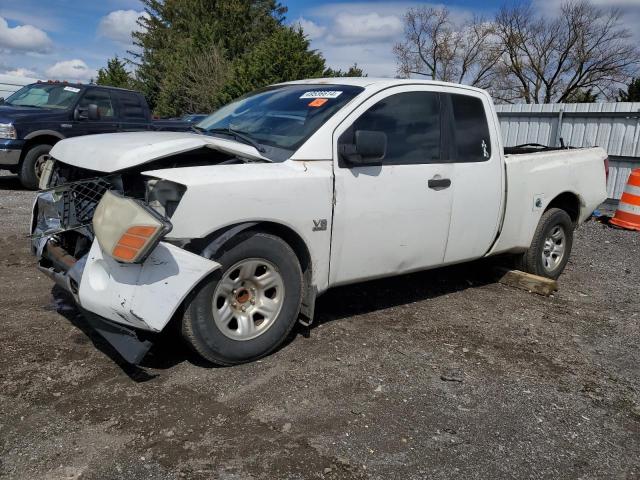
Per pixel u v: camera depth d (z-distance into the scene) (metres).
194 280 3.14
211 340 3.38
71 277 3.28
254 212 3.41
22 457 2.58
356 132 3.74
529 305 5.32
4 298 4.55
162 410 3.02
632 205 9.98
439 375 3.69
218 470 2.57
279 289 3.67
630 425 3.26
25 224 7.40
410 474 2.65
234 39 34.91
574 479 2.72
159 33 49.41
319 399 3.26
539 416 3.27
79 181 3.44
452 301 5.25
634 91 39.28
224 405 3.12
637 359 4.24
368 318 4.62
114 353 3.66
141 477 2.49
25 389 3.15
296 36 21.78
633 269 7.17
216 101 23.20
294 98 4.42
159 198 3.25
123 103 11.91
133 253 2.91
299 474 2.58
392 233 4.20
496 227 5.08
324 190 3.74
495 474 2.70
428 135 4.46
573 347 4.38
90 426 2.84
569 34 45.16
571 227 6.14
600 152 6.43
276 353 3.82
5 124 9.98
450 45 47.91
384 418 3.11
